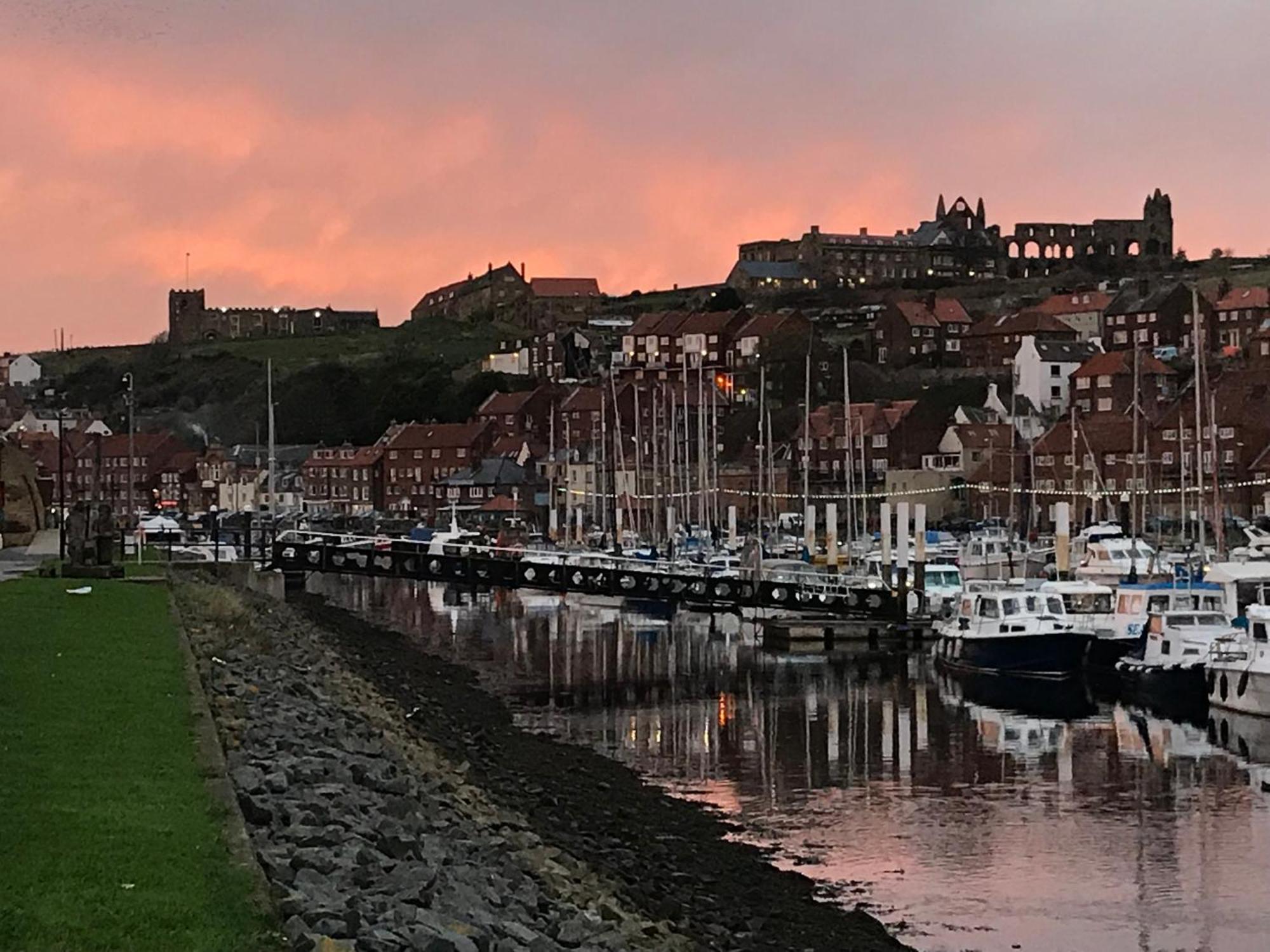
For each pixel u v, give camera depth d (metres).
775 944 28.28
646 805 41.56
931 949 30.17
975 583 82.56
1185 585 71.88
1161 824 40.81
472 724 53.44
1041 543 127.31
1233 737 54.19
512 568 81.69
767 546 128.12
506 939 18.75
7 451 110.50
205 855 18.34
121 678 31.61
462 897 20.11
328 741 31.55
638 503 155.25
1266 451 143.88
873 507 170.25
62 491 84.62
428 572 82.50
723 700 63.06
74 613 45.03
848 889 34.31
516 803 36.53
